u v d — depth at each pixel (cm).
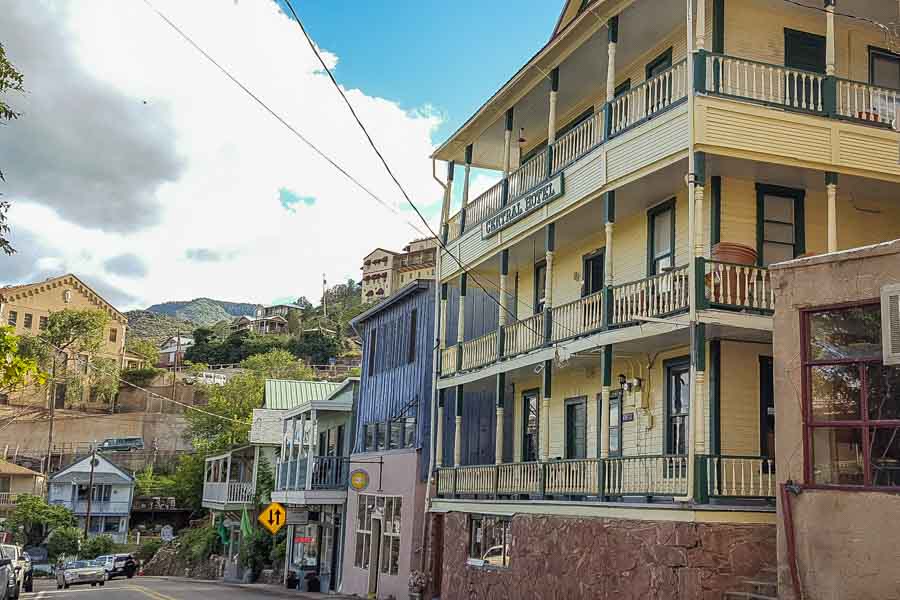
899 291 1113
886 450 1125
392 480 2850
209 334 13400
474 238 2456
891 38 1809
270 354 8994
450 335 2784
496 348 2250
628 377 1905
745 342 1630
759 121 1553
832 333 1198
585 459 1742
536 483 1944
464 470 2352
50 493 7219
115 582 4378
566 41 1973
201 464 6706
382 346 3189
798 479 1190
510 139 2347
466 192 2583
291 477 3522
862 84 1648
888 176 1609
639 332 1627
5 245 1224
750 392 1619
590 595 1642
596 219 1991
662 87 1659
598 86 2189
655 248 1866
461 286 2538
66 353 9694
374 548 2939
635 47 1969
